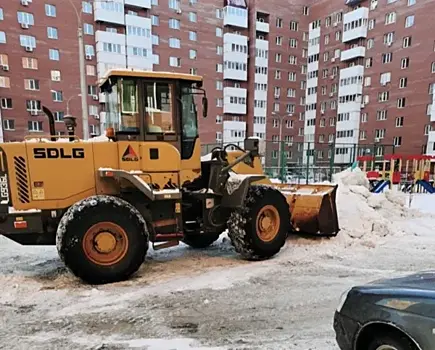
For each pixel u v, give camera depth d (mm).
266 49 40469
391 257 5727
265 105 41125
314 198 6598
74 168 4637
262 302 3922
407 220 8469
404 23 32344
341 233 6777
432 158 16562
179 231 5082
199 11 36438
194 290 4262
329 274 4898
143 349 2920
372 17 35281
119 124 4914
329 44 40125
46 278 4684
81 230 4289
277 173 17031
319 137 41719
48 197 4539
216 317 3541
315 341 3039
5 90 28172
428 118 30688
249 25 39844
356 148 20594
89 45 31109
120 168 4832
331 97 40062
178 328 3303
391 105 33688
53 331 3252
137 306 3797
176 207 5055
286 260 5516
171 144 5188
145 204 4945
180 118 5250
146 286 4395
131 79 4926
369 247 6328
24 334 3199
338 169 17531
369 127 35812
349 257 5719
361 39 36312
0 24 27688
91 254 4383
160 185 5027
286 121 42750
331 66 40000
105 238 4438
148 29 33156
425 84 30844
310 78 42562
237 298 4027
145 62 33281
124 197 4879
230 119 39656
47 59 29562
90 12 31031
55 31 29719
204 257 5758
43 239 4699
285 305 3846
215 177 5457
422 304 2031
